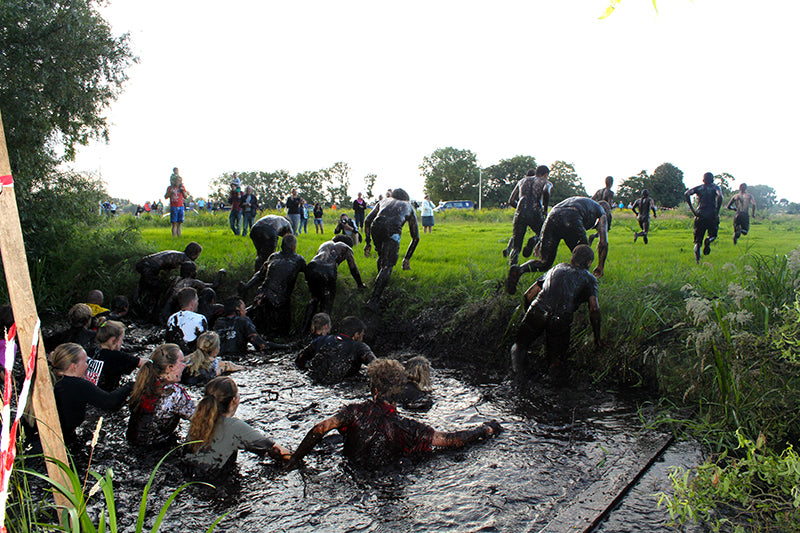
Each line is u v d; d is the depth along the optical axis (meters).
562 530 3.31
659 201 78.81
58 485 2.23
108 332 5.66
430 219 20.30
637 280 7.31
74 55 10.76
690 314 5.95
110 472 2.29
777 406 4.73
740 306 5.52
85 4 11.02
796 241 13.56
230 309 7.39
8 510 3.24
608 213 12.52
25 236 10.86
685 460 4.32
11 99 9.77
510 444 4.66
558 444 4.66
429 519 3.55
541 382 6.26
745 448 4.46
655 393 5.84
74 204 11.72
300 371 6.71
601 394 5.88
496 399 5.79
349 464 4.34
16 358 6.85
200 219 26.73
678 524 3.39
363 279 9.11
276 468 4.30
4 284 9.02
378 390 4.38
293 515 3.63
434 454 4.49
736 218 13.08
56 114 11.18
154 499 3.85
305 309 8.73
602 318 6.57
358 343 6.39
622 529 3.37
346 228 14.00
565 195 88.38
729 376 5.00
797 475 3.08
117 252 11.39
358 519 3.57
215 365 6.29
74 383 4.53
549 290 6.03
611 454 4.43
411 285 8.65
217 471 4.17
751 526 3.29
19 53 9.95
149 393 4.54
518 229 9.21
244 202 16.83
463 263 10.32
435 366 7.02
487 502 3.74
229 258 10.94
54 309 9.71
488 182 100.06
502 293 7.56
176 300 8.81
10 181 2.26
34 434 4.21
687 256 10.55
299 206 17.42
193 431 4.14
